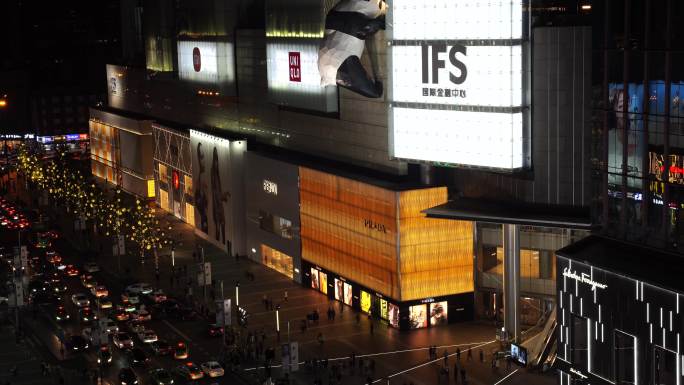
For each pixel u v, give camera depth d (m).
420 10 146.38
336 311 164.50
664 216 111.12
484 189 149.38
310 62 179.38
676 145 108.62
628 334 108.69
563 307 117.19
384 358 142.38
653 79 110.69
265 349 148.12
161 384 134.88
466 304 155.62
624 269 109.19
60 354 153.62
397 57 150.88
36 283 187.62
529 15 136.50
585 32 133.62
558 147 137.50
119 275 193.62
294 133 193.38
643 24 111.25
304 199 178.00
